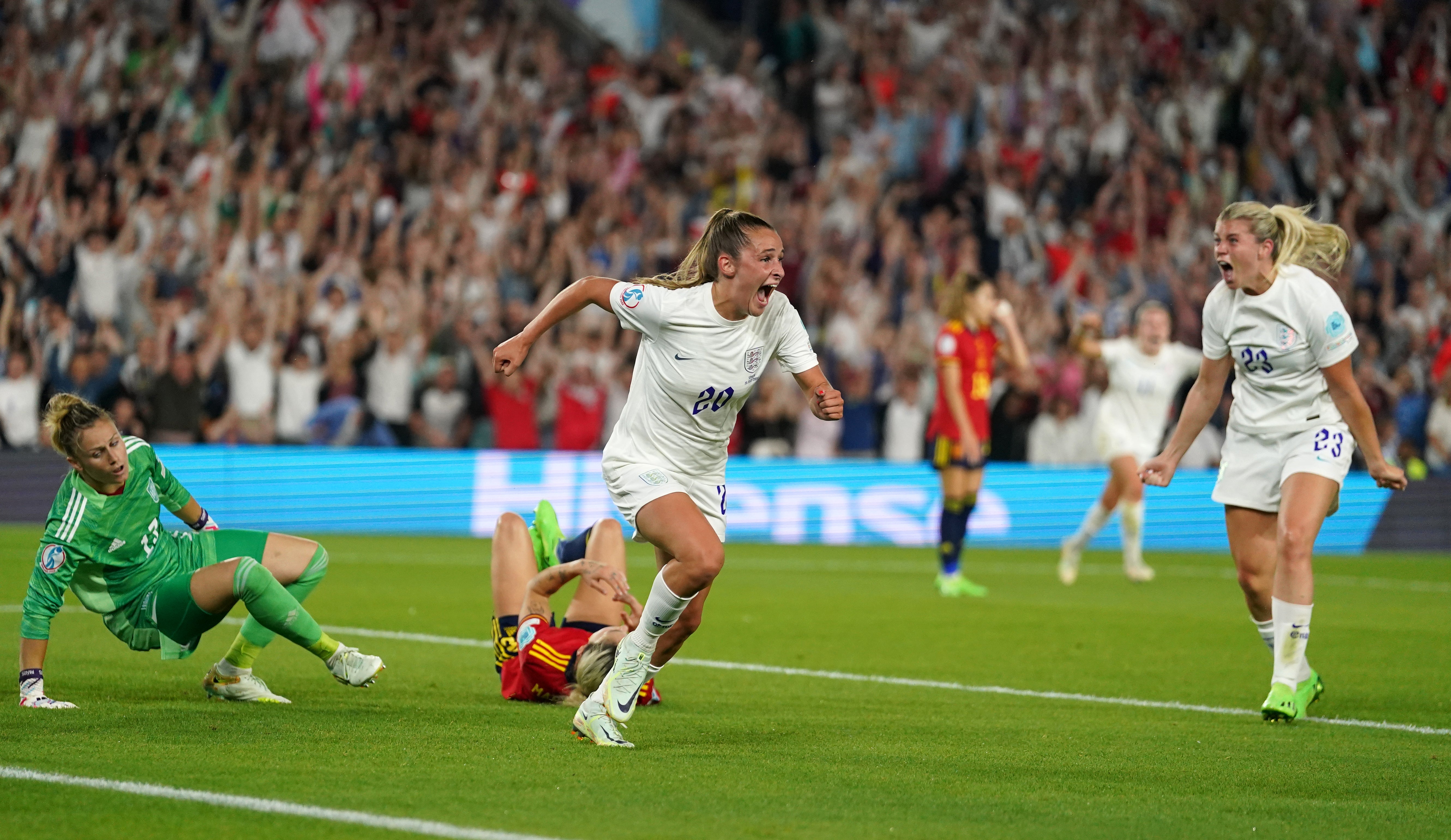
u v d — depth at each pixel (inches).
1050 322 1736.0
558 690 504.4
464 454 1512.1
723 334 439.8
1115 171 1973.4
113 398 1487.5
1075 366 1678.2
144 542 480.1
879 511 1571.1
